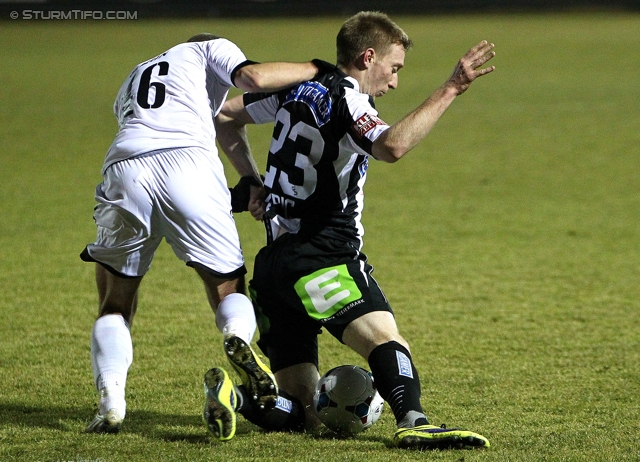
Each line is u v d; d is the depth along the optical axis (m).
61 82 89.50
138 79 13.81
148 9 179.12
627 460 11.65
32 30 160.25
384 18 13.63
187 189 13.08
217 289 13.62
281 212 13.59
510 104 74.38
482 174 45.69
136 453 11.68
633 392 15.70
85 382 16.12
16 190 40.34
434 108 12.23
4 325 20.53
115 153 13.23
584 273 26.59
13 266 26.94
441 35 137.88
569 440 12.66
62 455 11.53
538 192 40.75
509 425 13.62
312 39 124.19
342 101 12.91
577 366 17.53
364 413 13.17
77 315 21.59
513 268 27.22
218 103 14.18
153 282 25.33
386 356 12.59
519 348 18.92
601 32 140.62
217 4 180.25
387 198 39.62
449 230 33.03
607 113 67.81
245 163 14.83
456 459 11.47
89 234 31.81
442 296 23.81
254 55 101.19
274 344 13.88
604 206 37.47
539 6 179.12
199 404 14.80
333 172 13.21
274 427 13.27
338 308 13.07
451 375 16.84
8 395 15.19
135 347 18.75
